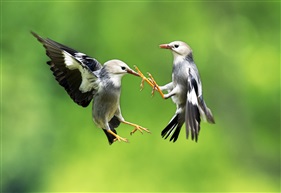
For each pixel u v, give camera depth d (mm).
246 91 27578
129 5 27016
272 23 28359
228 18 28109
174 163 23953
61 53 8492
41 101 27812
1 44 27719
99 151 24922
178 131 8953
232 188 24547
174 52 9008
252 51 28000
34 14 27172
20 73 28000
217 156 24453
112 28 26953
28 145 27703
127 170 24078
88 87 8672
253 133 27688
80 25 26984
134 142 24469
